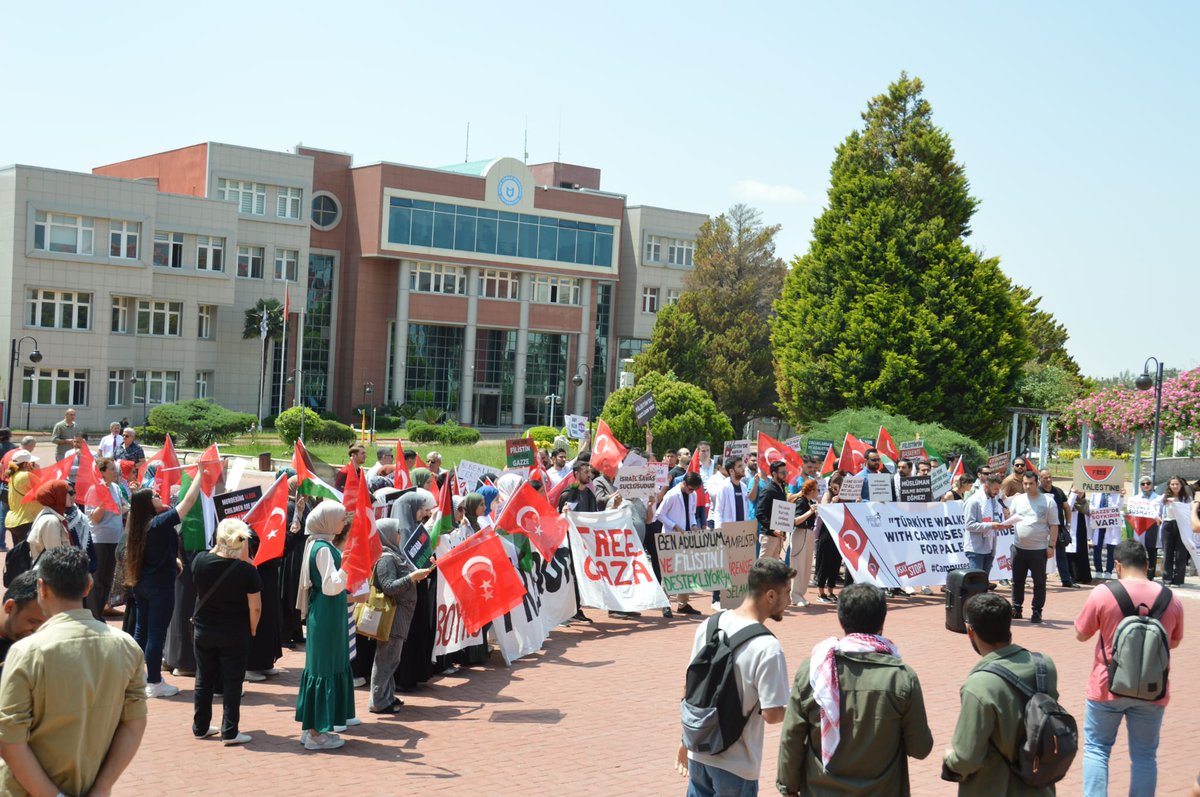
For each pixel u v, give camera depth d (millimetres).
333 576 8523
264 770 7984
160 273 57844
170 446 14898
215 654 8695
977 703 5164
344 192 70250
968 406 40656
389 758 8391
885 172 43812
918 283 41688
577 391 77812
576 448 40906
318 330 69812
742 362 61531
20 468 14102
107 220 54469
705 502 16891
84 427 53812
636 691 10742
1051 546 15688
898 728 5039
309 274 69250
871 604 5203
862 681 5070
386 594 9461
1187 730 9953
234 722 8602
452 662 11531
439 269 71625
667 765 8391
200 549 11078
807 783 5188
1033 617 15375
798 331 43719
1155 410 24297
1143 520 19750
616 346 81875
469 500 11945
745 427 64625
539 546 12203
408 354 71000
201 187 62875
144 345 57531
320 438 46750
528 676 11367
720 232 66250
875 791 5012
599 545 14312
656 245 82000
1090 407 27000
